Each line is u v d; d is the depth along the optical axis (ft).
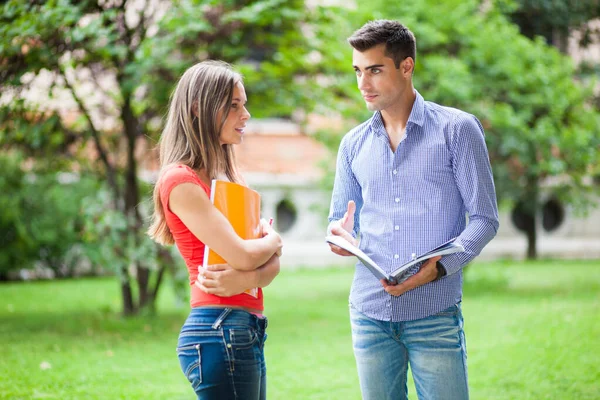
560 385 21.45
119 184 37.37
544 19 67.87
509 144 43.11
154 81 33.91
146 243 33.01
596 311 34.76
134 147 35.50
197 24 29.96
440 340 12.08
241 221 10.77
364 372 12.68
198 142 10.96
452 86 41.60
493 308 37.47
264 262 10.69
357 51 12.21
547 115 47.44
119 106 35.47
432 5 45.14
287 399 20.88
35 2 29.09
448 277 12.15
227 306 10.55
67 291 51.01
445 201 12.19
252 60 41.68
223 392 10.34
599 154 48.11
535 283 49.47
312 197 68.59
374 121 12.76
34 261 59.72
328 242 12.64
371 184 12.64
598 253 74.33
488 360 24.85
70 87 32.60
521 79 44.80
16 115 31.58
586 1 67.77
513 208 73.61
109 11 28.50
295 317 36.68
